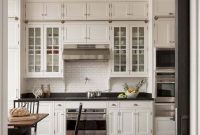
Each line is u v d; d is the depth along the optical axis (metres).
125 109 5.08
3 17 1.09
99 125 5.06
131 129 5.07
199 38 1.22
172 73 5.07
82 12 5.40
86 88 5.71
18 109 3.44
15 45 5.16
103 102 5.08
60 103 5.08
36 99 4.93
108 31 5.40
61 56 5.39
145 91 5.66
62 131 5.06
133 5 5.40
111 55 5.39
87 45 5.42
